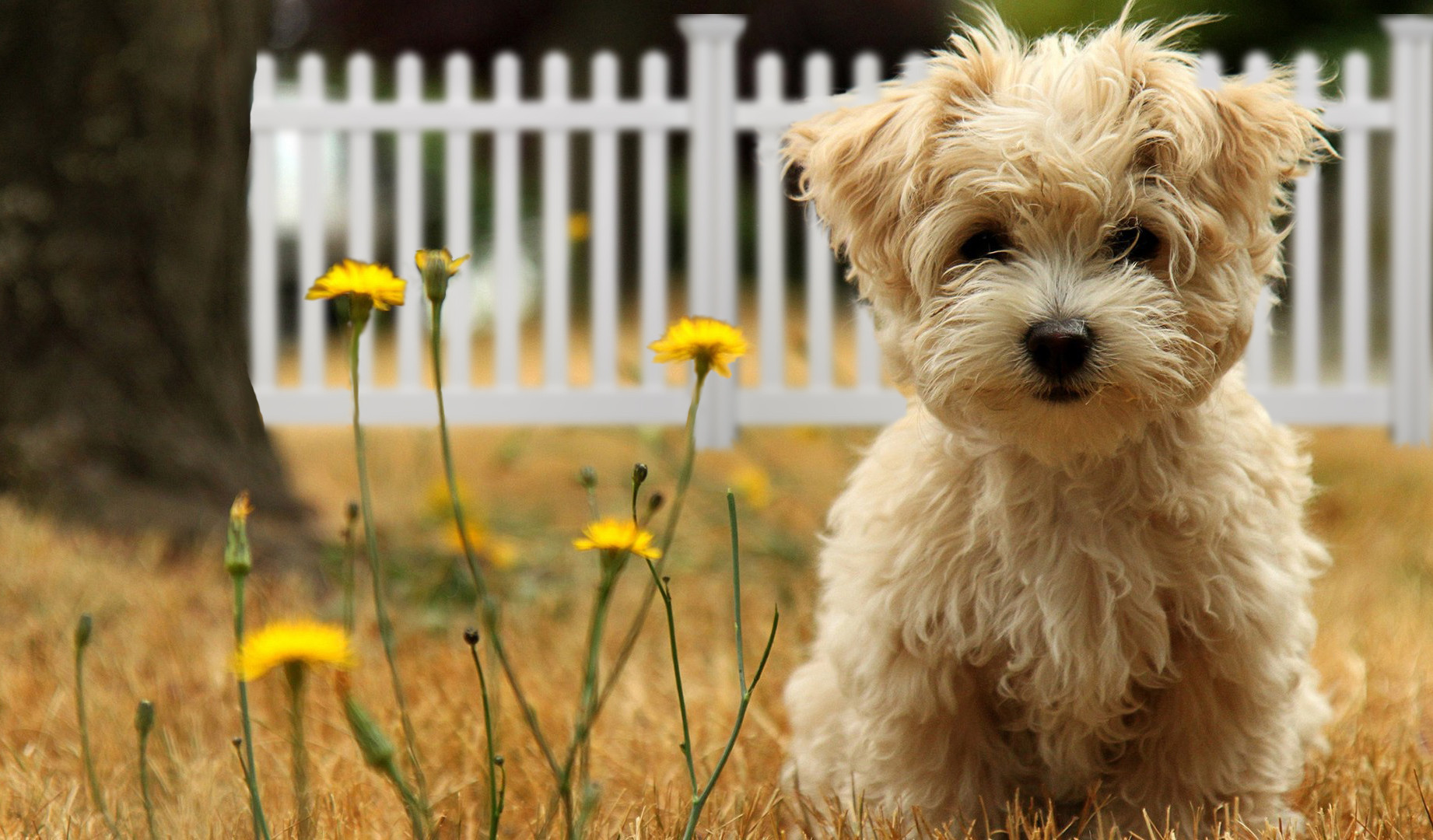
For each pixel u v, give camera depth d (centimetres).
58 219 197
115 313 198
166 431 198
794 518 227
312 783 139
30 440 192
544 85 304
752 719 151
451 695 154
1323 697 151
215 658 160
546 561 202
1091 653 132
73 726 148
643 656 166
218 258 208
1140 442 131
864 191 138
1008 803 137
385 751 116
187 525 190
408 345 306
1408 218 294
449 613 177
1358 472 265
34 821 132
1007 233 133
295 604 174
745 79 709
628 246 711
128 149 198
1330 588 184
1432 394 297
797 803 139
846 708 139
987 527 133
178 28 201
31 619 165
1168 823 132
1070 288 131
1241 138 133
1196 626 131
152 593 172
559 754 146
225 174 209
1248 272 134
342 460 288
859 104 142
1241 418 135
